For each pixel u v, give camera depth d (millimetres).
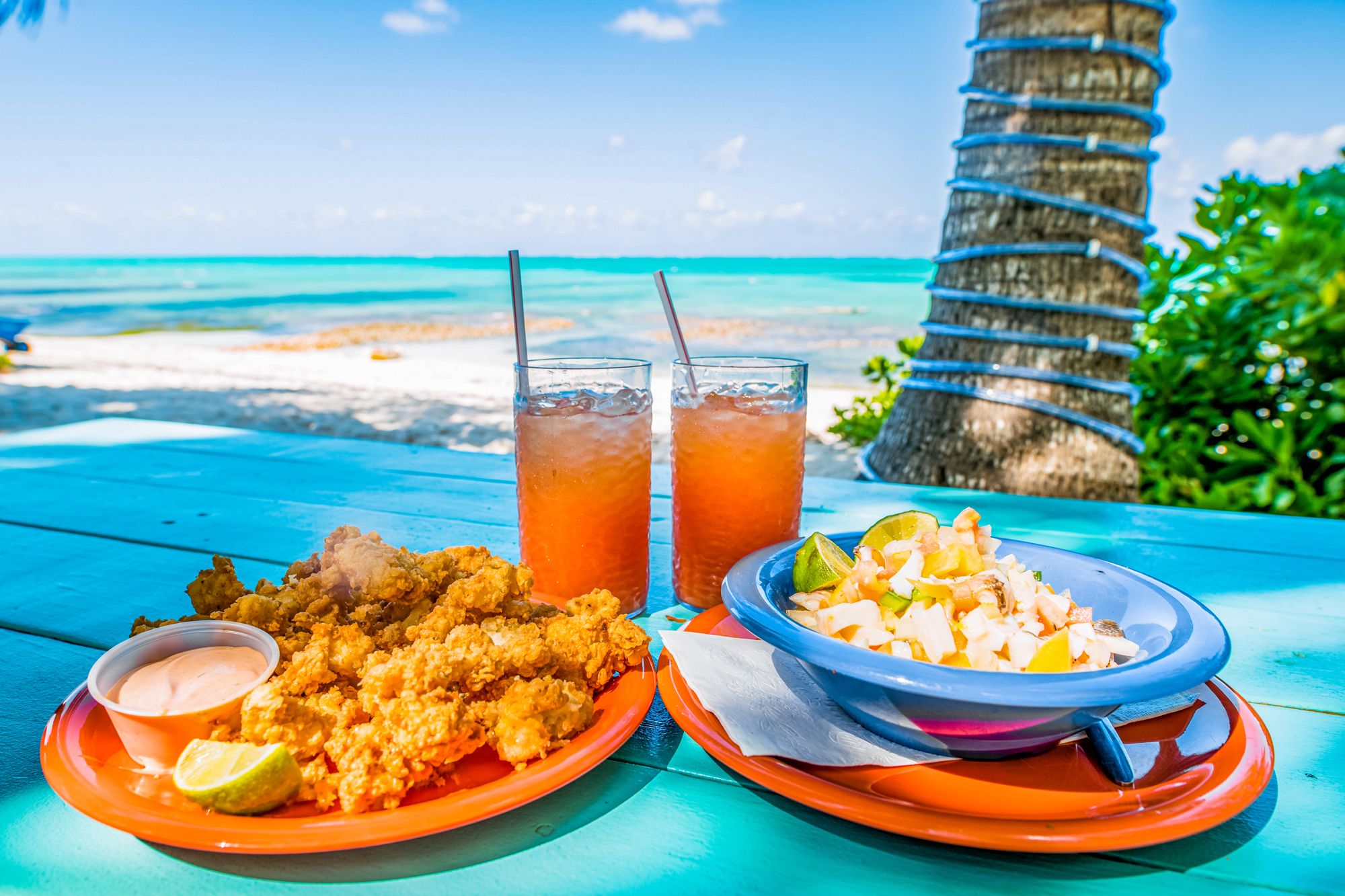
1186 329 3395
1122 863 668
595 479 1105
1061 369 2807
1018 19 2689
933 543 928
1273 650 1062
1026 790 724
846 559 974
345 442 2381
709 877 661
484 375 11797
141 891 639
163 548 1441
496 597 903
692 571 1190
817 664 717
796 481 1182
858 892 642
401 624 902
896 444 3070
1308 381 3285
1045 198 2703
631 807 748
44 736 771
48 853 679
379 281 35812
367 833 641
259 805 665
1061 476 2787
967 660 760
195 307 25094
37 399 8945
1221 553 1455
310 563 991
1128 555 1438
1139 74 2680
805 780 716
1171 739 791
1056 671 732
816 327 19641
